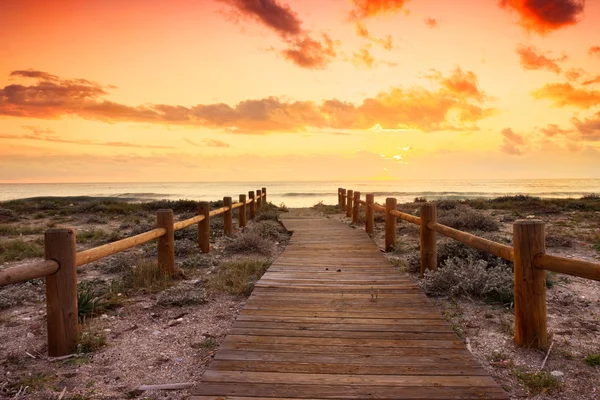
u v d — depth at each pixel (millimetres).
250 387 2775
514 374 3152
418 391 2719
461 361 3176
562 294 5363
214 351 3715
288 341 3590
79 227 14109
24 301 5340
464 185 119062
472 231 10539
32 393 2939
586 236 9547
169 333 4191
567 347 3631
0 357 3570
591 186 101062
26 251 8820
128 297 5516
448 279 5508
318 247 8977
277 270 6609
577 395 2846
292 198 51250
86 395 2908
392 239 8938
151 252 8617
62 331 3562
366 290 5348
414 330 3859
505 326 4145
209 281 6242
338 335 3736
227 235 11383
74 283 3625
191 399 2619
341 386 2785
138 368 3365
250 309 4527
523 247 3588
